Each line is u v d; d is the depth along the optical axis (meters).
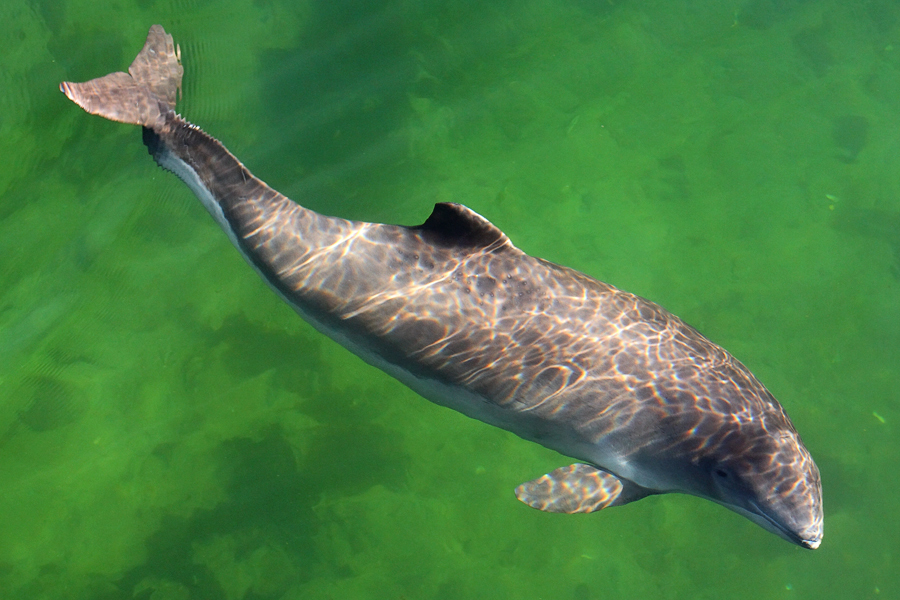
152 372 3.04
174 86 2.66
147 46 2.71
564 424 2.49
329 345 3.12
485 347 2.47
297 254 2.51
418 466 2.99
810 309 3.18
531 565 2.89
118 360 3.04
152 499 2.92
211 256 3.16
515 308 2.47
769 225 3.29
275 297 3.14
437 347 2.48
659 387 2.45
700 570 2.90
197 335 3.09
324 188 3.20
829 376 3.11
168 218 3.15
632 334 2.49
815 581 2.89
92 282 3.07
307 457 2.98
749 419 2.43
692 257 3.23
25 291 3.02
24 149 3.08
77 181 3.10
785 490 2.37
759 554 2.92
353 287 2.49
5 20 3.15
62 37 3.20
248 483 2.95
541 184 3.30
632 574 2.89
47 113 3.11
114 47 3.21
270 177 3.18
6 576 2.80
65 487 2.91
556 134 3.38
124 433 2.98
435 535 2.91
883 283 3.23
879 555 2.92
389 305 2.48
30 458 2.93
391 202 3.22
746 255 3.25
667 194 3.32
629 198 3.31
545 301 2.48
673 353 2.48
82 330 3.04
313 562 2.87
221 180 2.55
